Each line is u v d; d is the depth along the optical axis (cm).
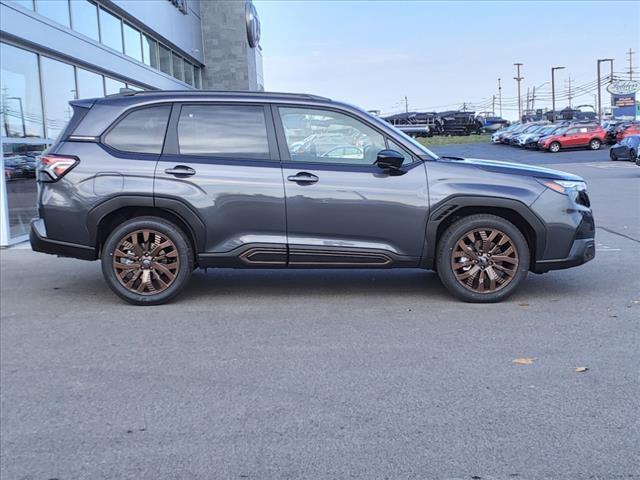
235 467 319
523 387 411
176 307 611
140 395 407
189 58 2919
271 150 605
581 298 630
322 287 688
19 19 1080
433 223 598
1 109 1022
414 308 600
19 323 564
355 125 609
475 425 360
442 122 6575
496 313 580
